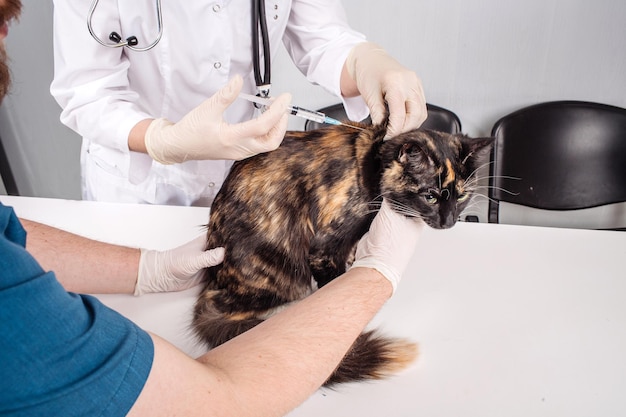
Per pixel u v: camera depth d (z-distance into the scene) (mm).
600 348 954
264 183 1057
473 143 1117
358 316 799
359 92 1369
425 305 1073
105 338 500
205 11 1285
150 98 1434
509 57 2100
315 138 1086
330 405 837
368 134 1083
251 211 1051
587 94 2139
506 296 1100
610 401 842
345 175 1040
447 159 1067
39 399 451
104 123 1220
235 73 1452
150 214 1451
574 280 1150
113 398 489
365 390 866
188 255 1093
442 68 2166
